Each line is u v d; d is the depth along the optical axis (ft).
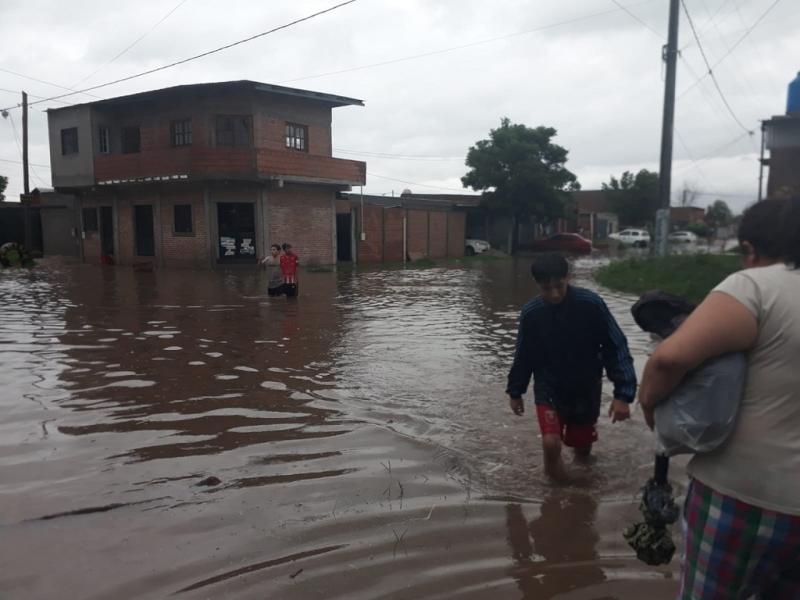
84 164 93.09
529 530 12.23
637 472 14.98
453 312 42.22
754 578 6.77
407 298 50.85
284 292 50.06
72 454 15.71
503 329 35.12
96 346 29.27
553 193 124.57
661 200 69.56
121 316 39.24
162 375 23.81
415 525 12.35
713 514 6.71
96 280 66.44
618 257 119.24
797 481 6.28
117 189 94.43
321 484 14.15
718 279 50.19
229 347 29.35
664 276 55.67
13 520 12.31
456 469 15.08
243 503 13.17
